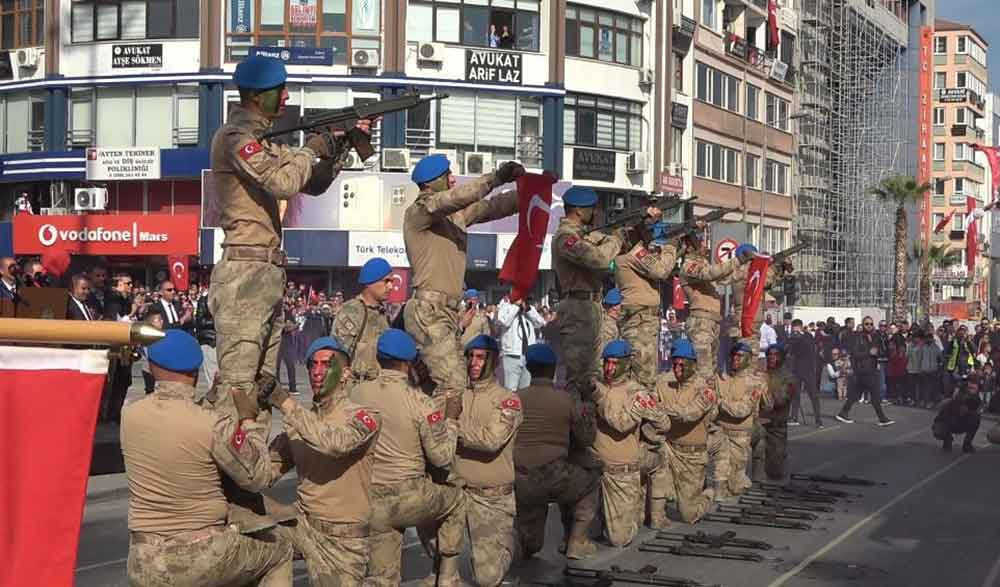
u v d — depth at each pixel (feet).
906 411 102.32
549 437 35.55
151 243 132.77
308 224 131.85
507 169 30.37
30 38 142.82
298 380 95.30
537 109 143.84
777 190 206.28
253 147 24.75
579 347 39.68
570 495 36.06
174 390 21.94
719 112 181.27
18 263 52.34
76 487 14.46
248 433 22.63
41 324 14.32
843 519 46.21
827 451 70.13
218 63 134.51
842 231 229.25
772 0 199.41
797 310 161.38
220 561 21.97
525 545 36.88
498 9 140.77
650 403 38.37
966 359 106.01
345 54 135.13
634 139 155.02
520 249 30.94
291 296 100.07
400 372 28.66
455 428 29.09
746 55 190.08
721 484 49.24
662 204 44.50
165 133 136.98
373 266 35.32
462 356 31.42
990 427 91.20
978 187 392.47
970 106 379.76
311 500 26.08
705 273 52.65
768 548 39.81
